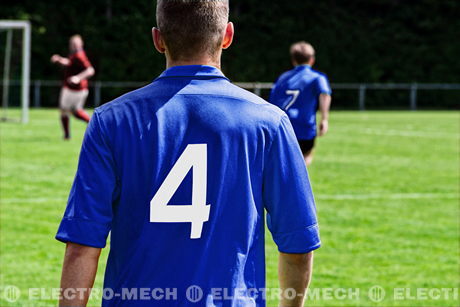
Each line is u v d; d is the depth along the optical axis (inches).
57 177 524.7
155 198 100.0
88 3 1615.4
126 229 101.2
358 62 1737.2
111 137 100.7
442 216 411.8
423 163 660.7
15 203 422.9
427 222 394.3
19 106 1412.4
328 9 1737.2
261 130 104.2
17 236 340.2
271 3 1694.1
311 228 105.8
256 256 104.5
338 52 1723.7
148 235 99.9
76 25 1582.2
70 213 99.4
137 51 1588.3
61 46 1568.7
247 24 1669.5
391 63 1763.0
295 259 106.7
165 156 100.7
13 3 1584.6
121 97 104.3
